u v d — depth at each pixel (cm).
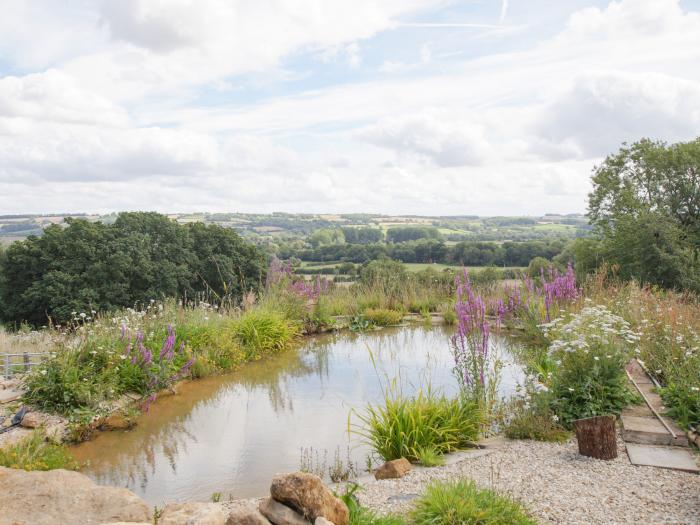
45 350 1196
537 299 1357
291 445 730
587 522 431
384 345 1378
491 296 1627
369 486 547
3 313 2825
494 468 567
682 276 1802
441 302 1858
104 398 879
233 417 858
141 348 974
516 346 1205
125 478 645
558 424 685
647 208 2470
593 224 2830
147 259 2900
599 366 716
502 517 416
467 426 679
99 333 1054
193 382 1077
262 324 1348
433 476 559
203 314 1334
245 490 602
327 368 1156
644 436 619
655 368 830
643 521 429
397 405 692
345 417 835
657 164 2570
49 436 748
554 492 493
